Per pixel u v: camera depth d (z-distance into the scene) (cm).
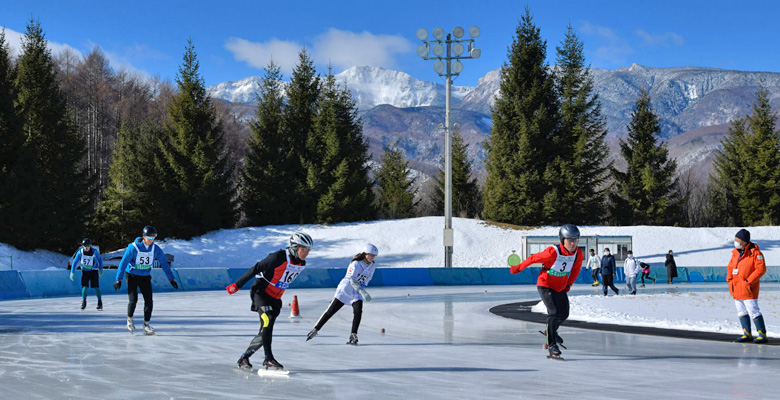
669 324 1349
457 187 7431
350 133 5938
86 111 8819
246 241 5116
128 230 5225
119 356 909
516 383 720
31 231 4300
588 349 1026
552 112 5869
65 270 2489
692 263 4428
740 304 1127
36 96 4788
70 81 8938
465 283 3569
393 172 7900
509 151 5784
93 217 5084
